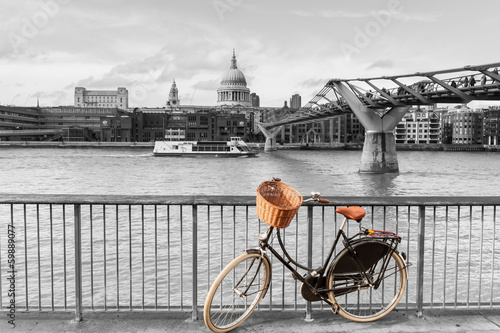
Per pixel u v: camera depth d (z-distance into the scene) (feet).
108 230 77.77
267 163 372.17
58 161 373.20
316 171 283.38
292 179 224.94
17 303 41.63
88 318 17.54
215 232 76.13
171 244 66.33
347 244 16.43
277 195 15.61
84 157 442.91
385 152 269.23
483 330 16.81
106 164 340.39
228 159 434.71
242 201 17.06
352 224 82.17
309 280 16.58
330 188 185.68
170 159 422.82
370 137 271.08
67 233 74.79
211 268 53.72
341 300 34.27
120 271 52.75
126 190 176.86
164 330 16.69
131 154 514.27
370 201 17.24
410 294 42.19
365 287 16.79
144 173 259.39
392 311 18.28
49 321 17.30
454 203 17.69
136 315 17.85
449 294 43.98
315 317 17.69
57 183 202.49
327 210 94.32
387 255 16.93
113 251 62.59
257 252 16.01
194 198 17.15
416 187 191.93
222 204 17.10
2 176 236.84
